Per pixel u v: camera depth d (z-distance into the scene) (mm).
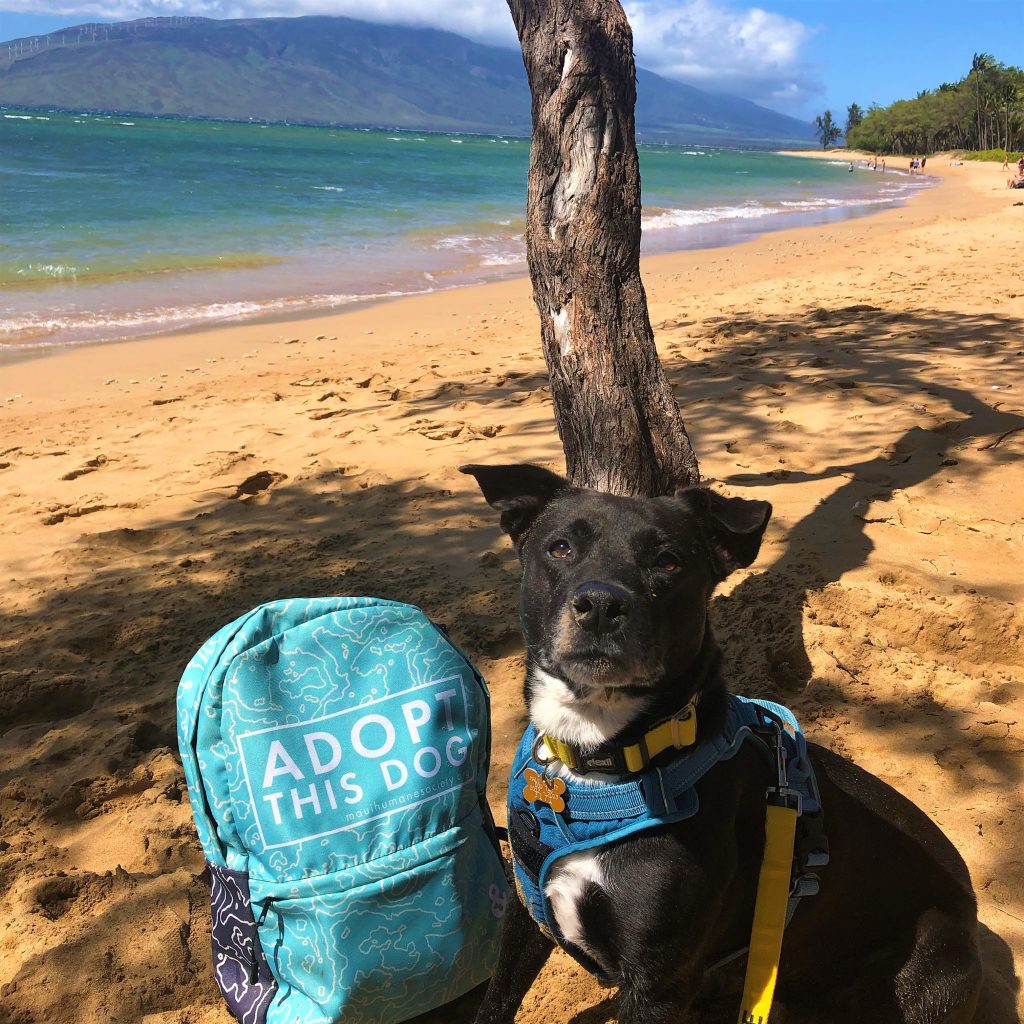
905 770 1038
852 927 768
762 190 15055
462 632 1304
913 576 1361
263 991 759
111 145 17969
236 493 1907
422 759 776
